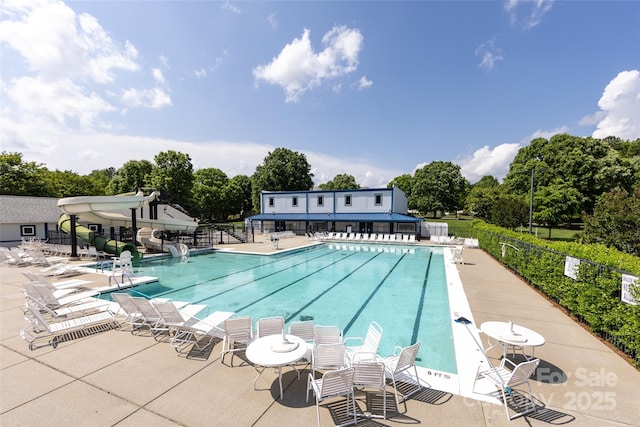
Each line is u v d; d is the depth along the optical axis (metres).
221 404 4.18
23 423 3.69
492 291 10.83
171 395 4.38
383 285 13.50
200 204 60.06
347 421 3.83
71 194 44.69
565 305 8.27
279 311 9.92
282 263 19.11
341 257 21.61
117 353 5.75
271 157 65.00
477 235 26.20
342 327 8.48
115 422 3.75
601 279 6.50
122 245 18.47
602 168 38.97
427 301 11.04
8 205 24.69
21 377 4.81
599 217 16.89
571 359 5.54
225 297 11.55
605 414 3.94
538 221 30.61
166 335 6.66
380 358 5.23
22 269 14.44
